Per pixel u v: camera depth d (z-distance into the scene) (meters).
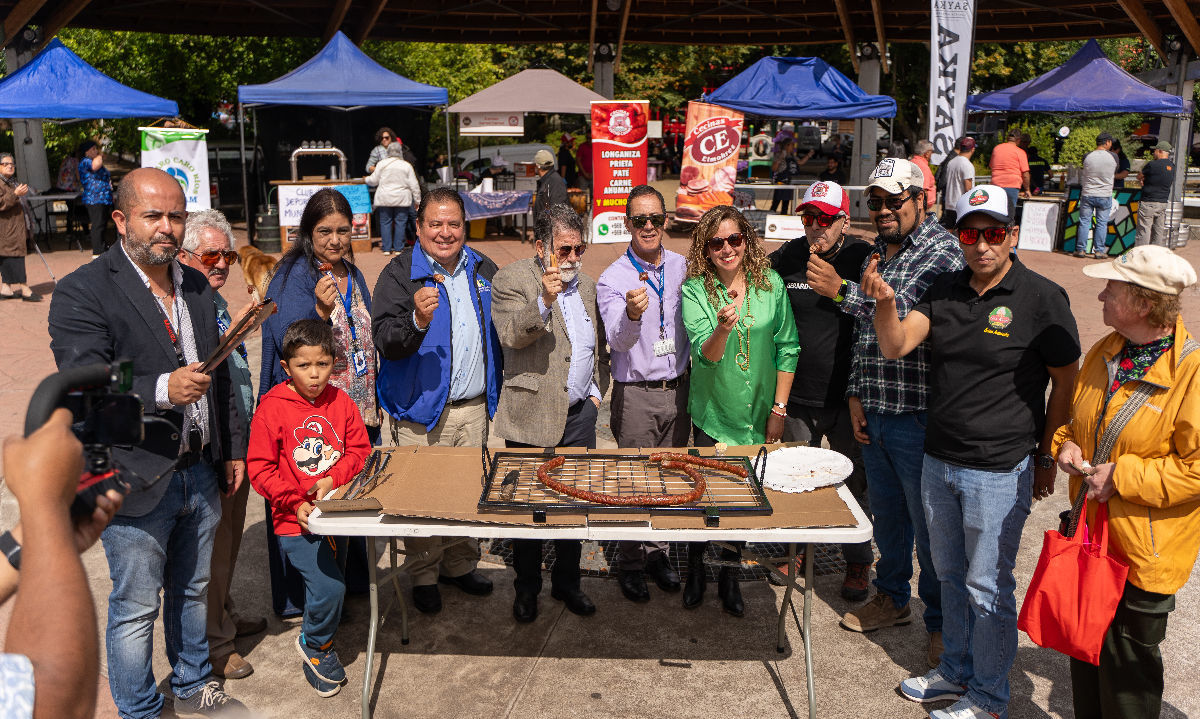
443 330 3.90
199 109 21.84
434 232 3.78
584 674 3.64
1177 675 3.61
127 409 1.33
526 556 4.02
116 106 13.03
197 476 3.13
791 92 15.03
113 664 3.00
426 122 17.20
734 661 3.75
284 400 3.41
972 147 13.21
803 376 4.18
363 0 17.31
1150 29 15.23
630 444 4.24
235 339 2.75
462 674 3.65
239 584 4.40
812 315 4.11
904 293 3.53
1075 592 2.78
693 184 14.98
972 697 3.25
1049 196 21.67
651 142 31.17
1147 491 2.64
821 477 3.32
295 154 14.09
